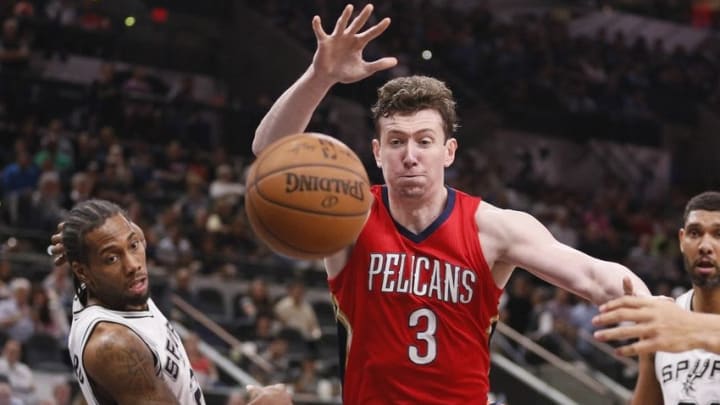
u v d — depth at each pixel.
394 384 7.43
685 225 9.80
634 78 46.78
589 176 43.62
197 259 26.23
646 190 43.25
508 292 28.30
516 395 23.44
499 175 39.47
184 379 8.11
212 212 27.88
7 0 36.28
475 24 46.16
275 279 27.28
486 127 41.91
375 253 7.55
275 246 6.85
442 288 7.44
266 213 6.70
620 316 6.02
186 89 36.06
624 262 33.56
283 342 22.55
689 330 5.98
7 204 25.38
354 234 6.84
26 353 20.42
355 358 7.58
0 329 20.30
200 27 41.34
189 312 23.11
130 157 31.34
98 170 29.27
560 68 45.84
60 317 21.34
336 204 6.69
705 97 47.72
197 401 8.27
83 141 29.53
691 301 9.97
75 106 32.50
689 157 45.72
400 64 40.78
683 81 47.53
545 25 48.28
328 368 22.92
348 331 7.62
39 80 32.03
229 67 41.56
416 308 7.44
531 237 7.45
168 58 39.94
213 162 32.09
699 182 45.03
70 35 36.47
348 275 7.61
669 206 42.22
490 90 43.31
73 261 7.98
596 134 43.69
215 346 22.97
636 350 6.00
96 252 7.87
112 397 7.88
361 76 7.52
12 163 28.75
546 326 25.69
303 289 25.88
